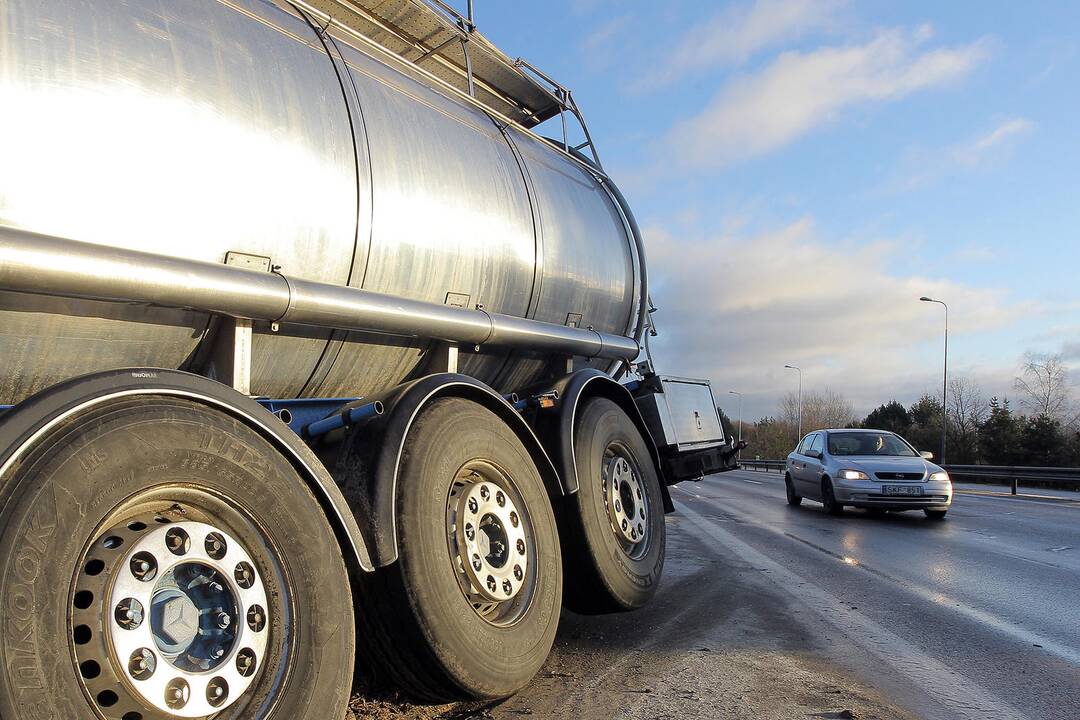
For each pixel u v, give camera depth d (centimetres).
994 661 415
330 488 270
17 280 210
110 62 245
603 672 384
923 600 575
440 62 513
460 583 329
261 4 322
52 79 228
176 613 210
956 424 5541
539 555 374
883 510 1402
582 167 591
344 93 338
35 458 189
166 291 245
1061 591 614
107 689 193
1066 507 1491
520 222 448
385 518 294
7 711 168
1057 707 343
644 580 482
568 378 473
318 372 340
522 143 503
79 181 230
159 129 253
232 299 265
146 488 213
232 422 242
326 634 248
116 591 200
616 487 491
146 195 247
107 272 228
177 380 230
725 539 943
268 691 229
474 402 371
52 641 180
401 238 348
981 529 1073
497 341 418
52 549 186
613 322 575
